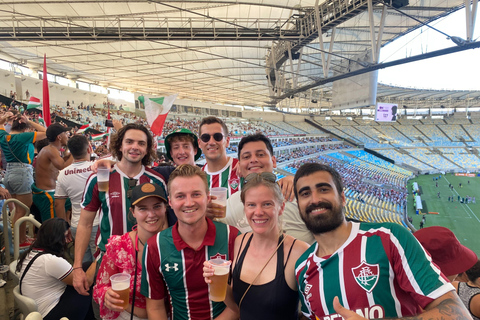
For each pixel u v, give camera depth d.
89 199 2.81
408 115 71.50
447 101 66.44
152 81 38.66
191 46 25.67
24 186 4.42
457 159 57.66
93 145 15.92
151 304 2.12
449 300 1.36
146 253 2.08
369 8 12.78
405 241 1.52
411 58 12.64
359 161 52.12
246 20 20.17
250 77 38.31
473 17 10.34
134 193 2.24
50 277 2.62
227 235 2.14
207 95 48.22
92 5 17.83
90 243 3.71
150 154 3.03
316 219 1.61
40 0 16.97
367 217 27.03
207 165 3.29
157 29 17.38
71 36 17.20
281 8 18.55
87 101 37.97
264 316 1.85
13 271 2.71
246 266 1.94
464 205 32.28
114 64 30.56
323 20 16.20
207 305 2.06
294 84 21.62
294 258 1.87
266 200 1.86
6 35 17.06
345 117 67.31
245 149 2.76
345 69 17.50
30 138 4.34
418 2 16.56
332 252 1.65
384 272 1.51
